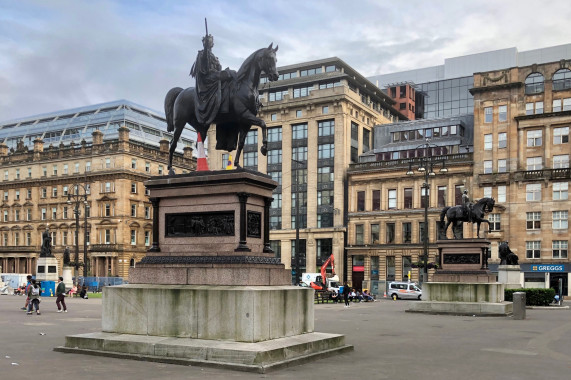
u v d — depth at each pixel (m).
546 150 73.69
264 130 15.40
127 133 102.94
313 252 88.06
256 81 15.62
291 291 14.66
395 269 81.81
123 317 14.87
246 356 12.38
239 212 14.44
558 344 18.19
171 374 11.73
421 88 128.12
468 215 33.66
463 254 33.25
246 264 13.91
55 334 19.52
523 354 15.77
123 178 101.31
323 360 14.02
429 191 80.62
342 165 87.50
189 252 14.91
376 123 99.31
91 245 102.06
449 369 13.02
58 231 107.81
